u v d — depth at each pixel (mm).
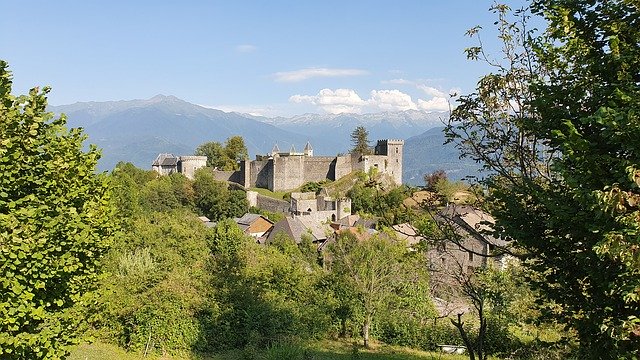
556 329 13789
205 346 26203
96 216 12727
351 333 33031
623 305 7250
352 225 65562
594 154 7031
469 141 10758
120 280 25766
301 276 33312
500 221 9086
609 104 7305
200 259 36625
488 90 10555
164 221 48375
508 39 10570
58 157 11453
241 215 90812
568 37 8148
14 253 9234
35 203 10391
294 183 105375
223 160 127125
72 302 12352
